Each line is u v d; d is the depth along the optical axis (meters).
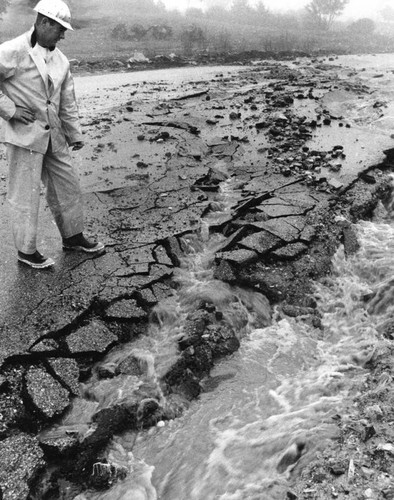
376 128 9.02
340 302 5.03
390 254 5.53
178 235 5.45
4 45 4.07
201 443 3.52
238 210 5.93
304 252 5.33
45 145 4.43
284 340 4.52
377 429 3.31
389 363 4.04
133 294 4.61
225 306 4.65
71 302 4.42
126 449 3.49
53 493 3.17
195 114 9.93
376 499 2.84
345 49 25.84
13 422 3.49
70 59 18.89
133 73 16.80
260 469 3.27
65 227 5.03
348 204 6.27
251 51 21.23
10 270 4.85
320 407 3.72
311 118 9.55
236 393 3.95
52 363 3.88
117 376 3.95
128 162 7.46
